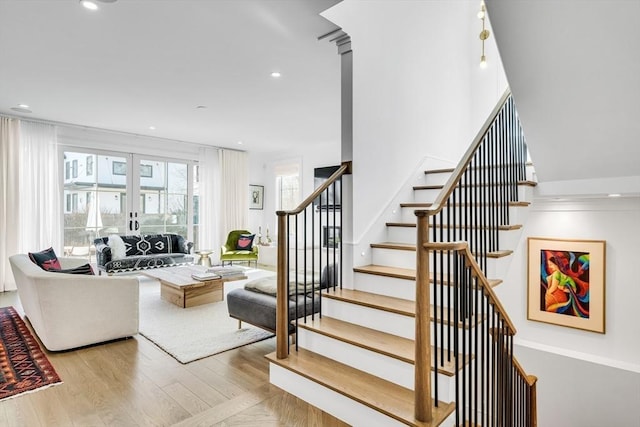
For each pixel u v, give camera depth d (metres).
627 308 3.59
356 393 2.02
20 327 3.65
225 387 2.49
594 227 3.77
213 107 4.92
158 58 3.38
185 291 4.39
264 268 7.39
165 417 2.12
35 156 5.50
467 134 4.76
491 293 1.95
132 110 5.06
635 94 2.03
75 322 3.07
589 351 3.82
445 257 3.02
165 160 7.12
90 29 2.84
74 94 4.37
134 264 5.75
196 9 2.57
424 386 1.75
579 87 2.12
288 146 7.78
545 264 4.04
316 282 3.54
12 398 2.31
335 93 4.36
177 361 2.91
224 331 3.61
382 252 3.10
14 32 2.87
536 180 3.33
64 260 4.77
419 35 3.81
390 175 3.37
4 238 5.20
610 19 1.70
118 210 6.51
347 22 2.86
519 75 2.18
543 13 1.79
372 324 2.55
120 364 2.84
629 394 3.54
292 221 7.98
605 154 2.61
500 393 2.16
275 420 2.08
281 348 2.49
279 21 2.75
